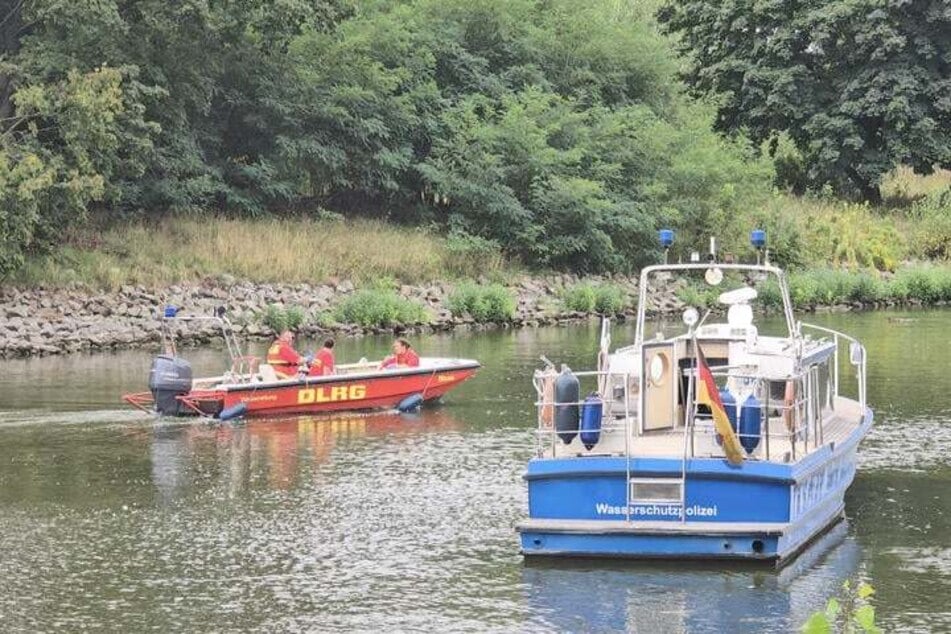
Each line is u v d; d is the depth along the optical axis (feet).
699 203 233.76
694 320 73.10
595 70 250.57
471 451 93.97
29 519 75.31
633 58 252.83
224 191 201.16
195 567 66.33
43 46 173.17
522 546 65.92
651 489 64.90
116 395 116.98
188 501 79.41
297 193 214.07
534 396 118.83
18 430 101.14
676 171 232.12
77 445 95.86
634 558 65.21
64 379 127.03
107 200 190.60
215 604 60.85
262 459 91.30
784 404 69.77
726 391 70.90
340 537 71.46
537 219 220.43
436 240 211.61
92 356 147.23
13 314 157.69
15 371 133.28
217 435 100.22
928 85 266.16
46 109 163.84
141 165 177.27
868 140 277.64
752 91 274.98
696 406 68.33
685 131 242.58
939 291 225.15
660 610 59.57
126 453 93.25
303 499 79.82
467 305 188.14
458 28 236.02
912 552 68.23
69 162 169.17
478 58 234.38
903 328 177.88
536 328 183.83
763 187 244.42
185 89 191.72
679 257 226.79
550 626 57.98
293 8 191.42
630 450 66.90
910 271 228.22
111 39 178.09
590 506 65.67
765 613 59.11
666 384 71.00
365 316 175.63
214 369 135.13
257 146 211.82
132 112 172.45
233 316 168.86
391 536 71.61
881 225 254.27
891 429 101.14
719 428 63.77
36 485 83.46
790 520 64.44
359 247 197.98
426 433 100.94
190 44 191.72
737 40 283.38
